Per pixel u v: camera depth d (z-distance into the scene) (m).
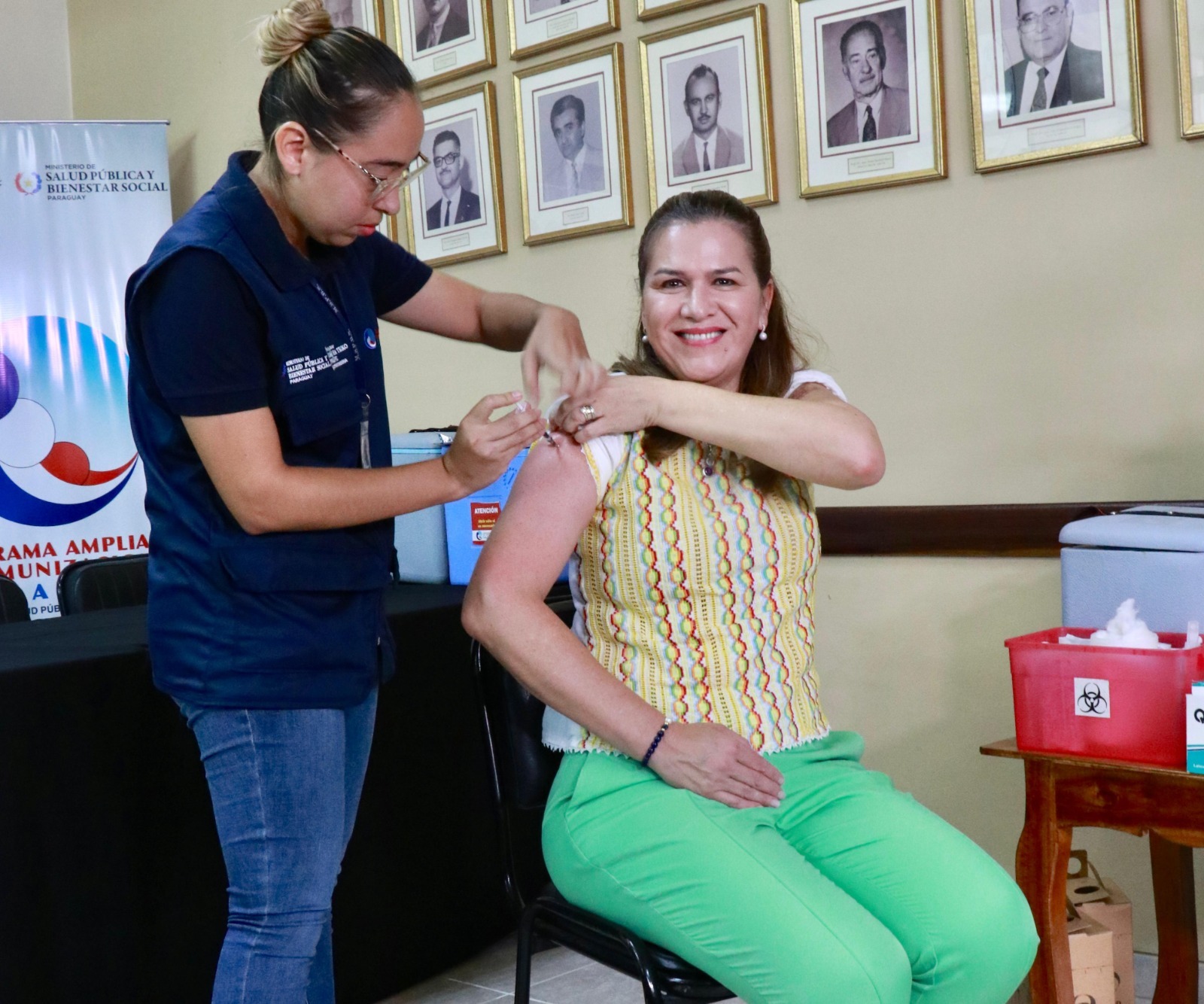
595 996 2.45
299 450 1.58
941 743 2.71
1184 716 1.69
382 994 2.36
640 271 1.67
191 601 1.54
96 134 4.12
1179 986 2.17
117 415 4.21
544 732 1.60
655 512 1.49
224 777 1.56
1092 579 1.92
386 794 2.37
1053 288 2.55
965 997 1.32
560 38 3.24
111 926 1.90
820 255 2.86
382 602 1.73
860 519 2.79
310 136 1.45
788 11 2.86
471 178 3.49
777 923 1.27
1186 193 2.38
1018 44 2.54
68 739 1.85
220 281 1.45
